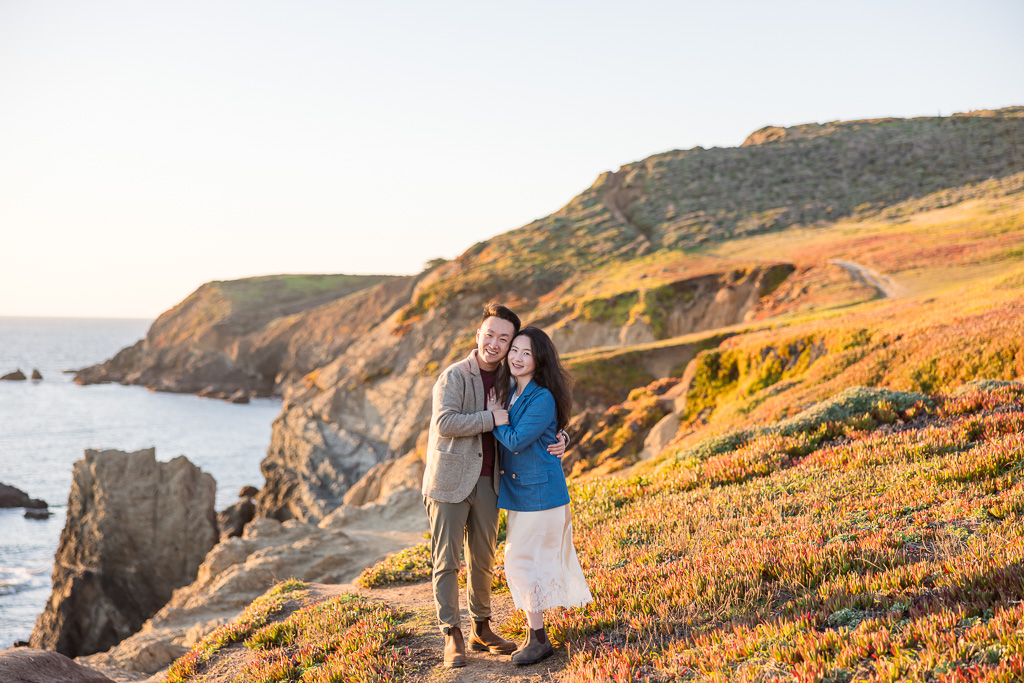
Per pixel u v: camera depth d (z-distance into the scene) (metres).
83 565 30.86
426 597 7.75
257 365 120.94
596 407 34.03
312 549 18.11
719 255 70.50
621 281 65.44
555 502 4.84
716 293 54.31
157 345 148.12
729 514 7.61
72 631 29.44
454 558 5.12
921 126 117.31
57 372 173.50
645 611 5.29
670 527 7.69
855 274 47.81
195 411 101.25
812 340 22.92
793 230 78.94
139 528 31.58
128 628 30.05
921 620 3.82
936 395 10.79
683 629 4.91
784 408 17.08
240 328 133.12
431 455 5.13
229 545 19.84
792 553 5.56
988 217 65.06
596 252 82.12
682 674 4.17
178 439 78.25
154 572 31.33
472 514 5.15
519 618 5.75
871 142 111.31
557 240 90.44
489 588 5.36
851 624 4.21
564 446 5.02
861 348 19.81
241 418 95.06
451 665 5.08
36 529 42.28
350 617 6.76
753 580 5.30
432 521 5.18
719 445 11.55
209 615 15.00
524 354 4.87
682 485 9.71
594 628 5.27
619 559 6.97
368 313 112.44
